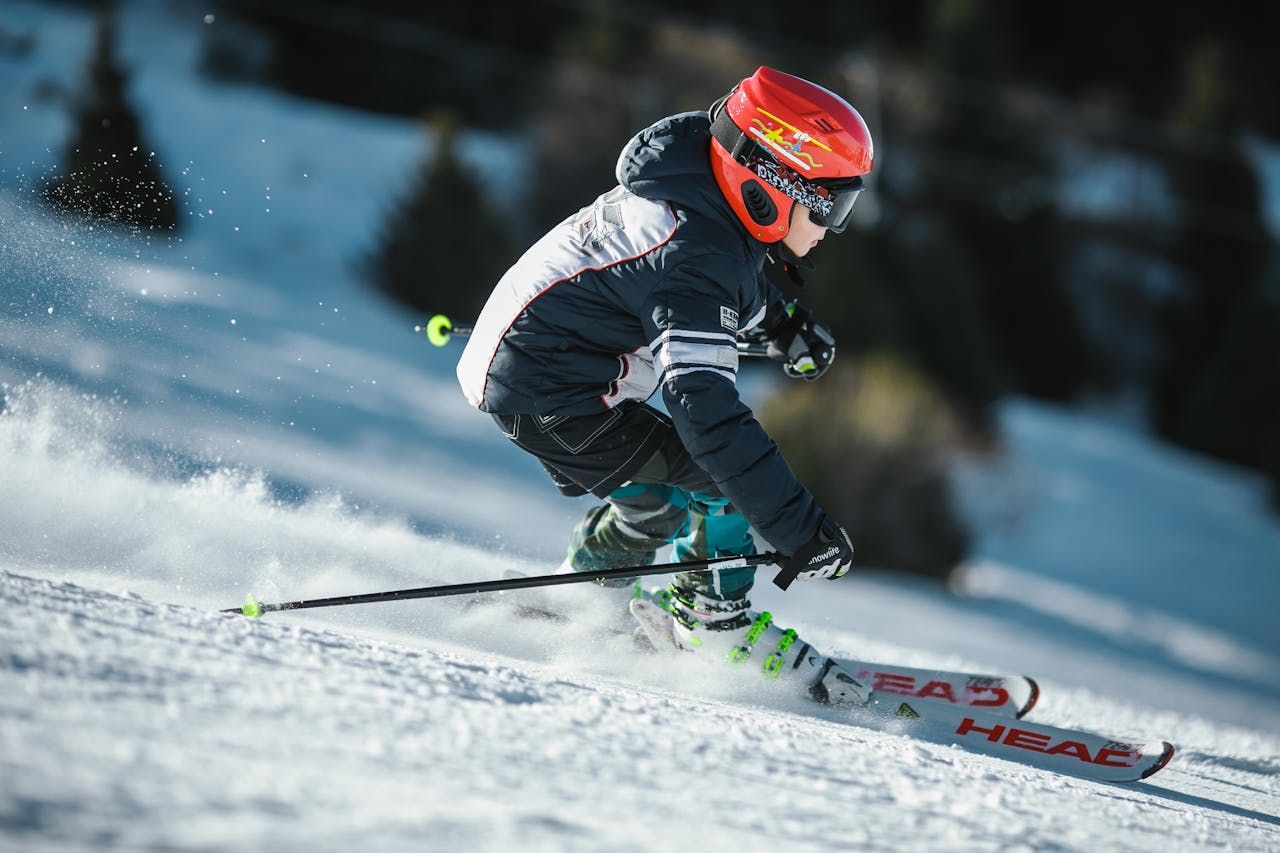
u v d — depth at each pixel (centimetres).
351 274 7125
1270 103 13388
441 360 6438
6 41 8075
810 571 1073
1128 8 13500
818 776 720
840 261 6694
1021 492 6844
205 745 552
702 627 1145
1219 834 797
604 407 1127
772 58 9075
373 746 596
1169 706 3647
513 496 4422
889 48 10381
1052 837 681
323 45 9994
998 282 10031
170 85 8462
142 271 4344
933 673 1321
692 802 614
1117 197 10638
